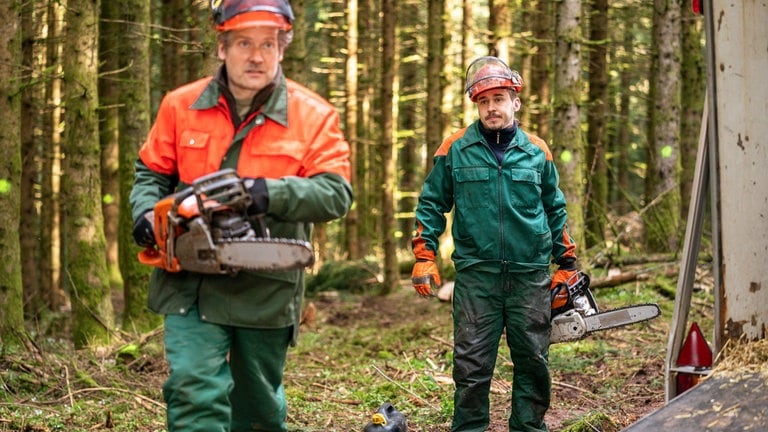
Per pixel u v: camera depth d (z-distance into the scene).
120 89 11.16
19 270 7.80
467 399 4.61
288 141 3.37
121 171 10.41
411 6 20.39
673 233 12.85
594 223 14.76
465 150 4.59
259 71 3.29
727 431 3.41
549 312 4.62
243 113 3.40
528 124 15.84
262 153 3.36
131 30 10.32
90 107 9.02
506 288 4.55
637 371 6.59
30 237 13.36
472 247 4.58
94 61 9.04
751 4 3.75
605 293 10.08
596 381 6.49
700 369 4.12
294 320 3.53
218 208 3.16
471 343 4.58
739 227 3.80
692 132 15.23
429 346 8.57
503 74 4.52
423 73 22.27
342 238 24.72
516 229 4.52
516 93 4.63
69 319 12.55
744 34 3.76
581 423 4.90
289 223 3.47
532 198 4.55
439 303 12.33
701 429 3.46
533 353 4.59
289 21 3.32
